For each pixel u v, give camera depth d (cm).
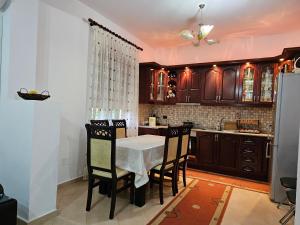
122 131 354
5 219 155
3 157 217
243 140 389
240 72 425
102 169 230
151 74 481
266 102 403
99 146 229
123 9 345
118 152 252
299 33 401
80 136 333
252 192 312
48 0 281
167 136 260
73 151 323
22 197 201
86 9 337
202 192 305
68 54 311
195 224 217
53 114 214
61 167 307
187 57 510
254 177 381
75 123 325
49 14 283
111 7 339
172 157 279
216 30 411
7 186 212
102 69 363
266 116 426
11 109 212
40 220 206
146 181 243
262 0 299
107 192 281
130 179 265
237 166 393
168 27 412
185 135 311
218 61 457
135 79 448
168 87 506
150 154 253
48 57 284
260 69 410
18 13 227
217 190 315
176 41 488
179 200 274
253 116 438
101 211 237
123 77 413
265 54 430
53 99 292
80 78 331
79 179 334
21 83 231
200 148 426
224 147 404
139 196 251
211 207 257
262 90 411
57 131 220
